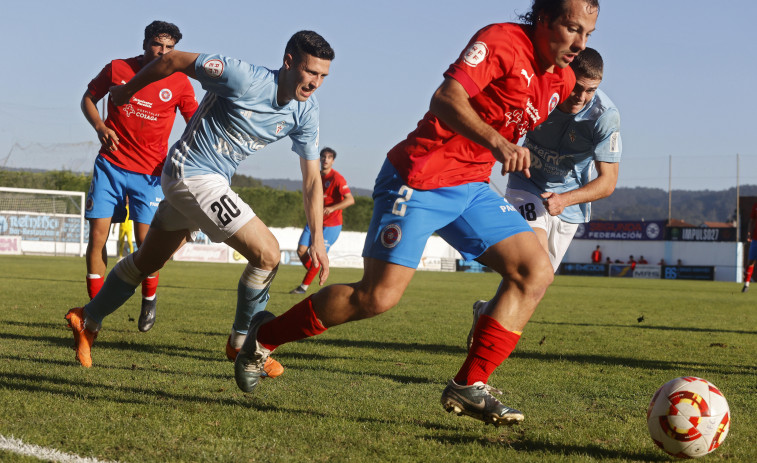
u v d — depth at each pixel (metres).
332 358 5.31
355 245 43.78
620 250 42.28
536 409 3.68
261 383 4.11
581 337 7.48
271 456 2.62
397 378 4.53
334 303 3.27
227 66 3.69
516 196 5.78
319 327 3.32
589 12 3.01
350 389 4.03
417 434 3.06
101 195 5.84
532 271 3.15
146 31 5.68
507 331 3.09
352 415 3.38
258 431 2.99
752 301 15.95
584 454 2.83
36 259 26.97
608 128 5.11
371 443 2.87
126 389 3.75
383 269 3.19
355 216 47.47
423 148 3.17
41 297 9.84
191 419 3.14
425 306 11.32
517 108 3.16
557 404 3.83
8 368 4.19
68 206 35.47
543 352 6.15
